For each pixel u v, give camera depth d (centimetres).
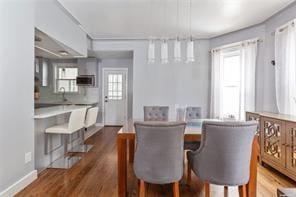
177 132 224
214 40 593
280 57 396
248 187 252
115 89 830
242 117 498
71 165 377
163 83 621
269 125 362
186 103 618
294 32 358
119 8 400
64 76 768
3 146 251
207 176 233
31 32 305
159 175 229
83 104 687
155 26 502
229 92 550
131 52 659
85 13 424
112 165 377
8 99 260
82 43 516
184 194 277
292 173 303
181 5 385
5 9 254
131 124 322
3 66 252
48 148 378
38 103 634
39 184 298
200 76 613
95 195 268
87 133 671
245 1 367
